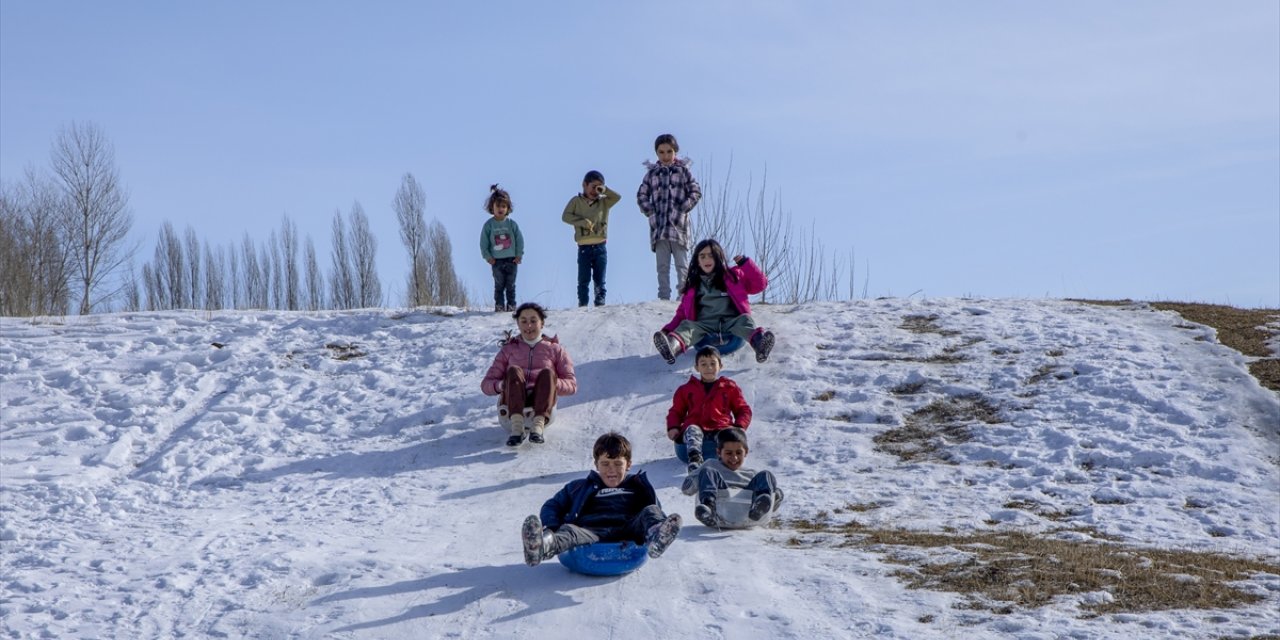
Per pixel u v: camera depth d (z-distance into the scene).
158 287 31.17
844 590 6.32
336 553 7.58
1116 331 13.06
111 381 13.03
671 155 15.22
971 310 14.38
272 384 12.78
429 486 9.77
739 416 9.97
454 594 6.54
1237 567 7.01
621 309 15.06
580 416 11.61
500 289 15.74
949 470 9.69
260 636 6.08
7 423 11.85
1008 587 6.34
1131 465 9.55
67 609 6.59
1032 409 10.86
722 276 12.53
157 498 9.74
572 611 6.17
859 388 11.73
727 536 7.72
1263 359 11.75
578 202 15.52
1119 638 5.49
